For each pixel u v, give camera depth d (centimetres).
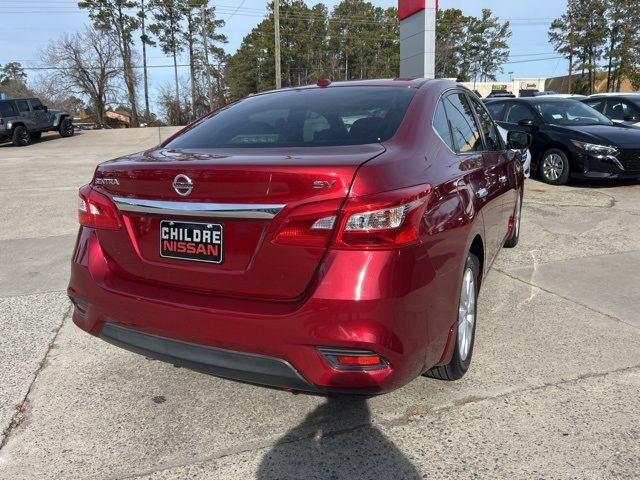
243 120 319
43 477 242
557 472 236
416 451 253
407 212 223
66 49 5741
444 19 8038
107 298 268
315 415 285
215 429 275
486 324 393
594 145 898
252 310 229
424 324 237
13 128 2456
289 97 341
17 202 924
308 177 219
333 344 217
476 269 332
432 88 331
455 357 289
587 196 864
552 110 1020
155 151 297
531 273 506
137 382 323
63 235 698
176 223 249
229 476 240
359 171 220
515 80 7869
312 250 220
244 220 230
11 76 7994
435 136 293
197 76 7019
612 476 233
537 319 400
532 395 296
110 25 5919
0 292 487
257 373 234
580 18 6712
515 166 479
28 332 396
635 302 430
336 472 240
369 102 309
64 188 1079
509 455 248
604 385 305
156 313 251
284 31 7156
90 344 375
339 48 7725
